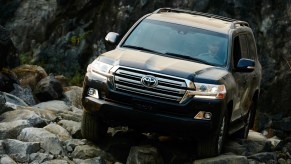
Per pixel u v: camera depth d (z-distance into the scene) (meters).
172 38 17.92
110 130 19.08
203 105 15.82
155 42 17.81
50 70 42.19
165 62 16.50
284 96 36.81
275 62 37.62
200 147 16.56
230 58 17.69
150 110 15.79
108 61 16.39
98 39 41.59
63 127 18.14
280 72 37.31
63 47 42.44
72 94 24.62
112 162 16.30
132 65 16.02
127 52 17.05
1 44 22.30
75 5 43.59
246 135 21.33
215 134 16.31
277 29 38.12
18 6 45.97
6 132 16.44
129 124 16.14
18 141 15.59
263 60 37.84
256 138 22.70
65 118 19.62
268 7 38.62
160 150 17.02
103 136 17.30
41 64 42.50
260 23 38.66
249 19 38.84
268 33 38.25
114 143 16.95
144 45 17.75
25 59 42.94
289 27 38.00
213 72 16.59
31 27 44.91
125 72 15.99
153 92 15.82
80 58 41.62
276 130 35.28
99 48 41.28
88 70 16.80
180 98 15.79
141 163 15.93
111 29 41.38
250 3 38.97
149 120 15.82
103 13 42.16
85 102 16.42
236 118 18.83
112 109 15.98
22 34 45.09
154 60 16.50
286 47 37.72
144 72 15.88
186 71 16.05
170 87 15.79
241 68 17.70
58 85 23.75
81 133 17.16
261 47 38.16
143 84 15.82
